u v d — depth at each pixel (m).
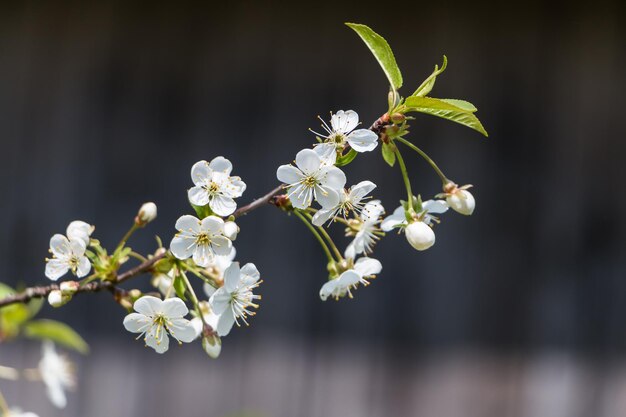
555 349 1.76
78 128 1.76
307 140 1.75
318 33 1.76
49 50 1.76
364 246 1.23
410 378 1.75
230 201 1.18
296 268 1.76
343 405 1.75
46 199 1.75
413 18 1.75
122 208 1.75
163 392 1.74
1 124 1.75
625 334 1.76
